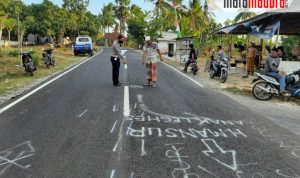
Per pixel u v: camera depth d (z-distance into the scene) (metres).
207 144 6.00
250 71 17.97
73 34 57.88
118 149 5.59
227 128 7.12
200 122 7.53
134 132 6.59
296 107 10.18
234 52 38.56
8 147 5.59
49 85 12.68
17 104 9.02
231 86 14.21
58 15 55.38
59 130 6.61
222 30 21.34
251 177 4.63
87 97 10.16
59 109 8.45
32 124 7.01
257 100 11.08
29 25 55.91
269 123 7.73
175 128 6.96
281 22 18.98
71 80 14.30
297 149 5.89
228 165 5.04
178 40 30.33
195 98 10.59
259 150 5.77
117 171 4.70
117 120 7.47
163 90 12.02
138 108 8.74
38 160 5.06
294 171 4.89
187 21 41.34
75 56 34.91
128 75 16.64
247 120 7.92
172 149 5.66
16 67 18.44
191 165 4.98
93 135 6.33
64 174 4.58
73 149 5.55
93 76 15.98
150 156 5.30
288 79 11.30
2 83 13.24
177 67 24.20
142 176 4.55
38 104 9.03
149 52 13.01
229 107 9.38
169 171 4.74
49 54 20.94
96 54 40.25
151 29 53.22
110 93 10.98
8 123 7.07
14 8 42.81
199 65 26.80
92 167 4.83
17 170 4.70
